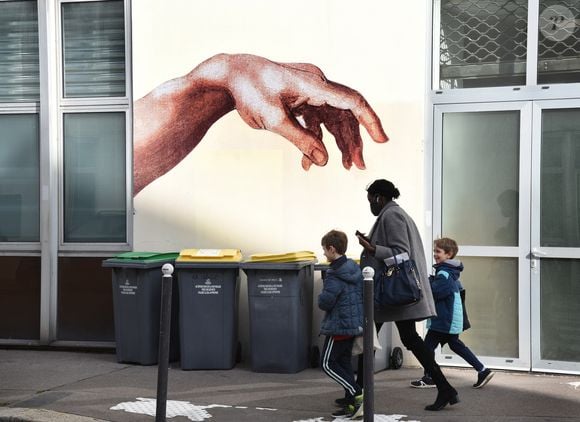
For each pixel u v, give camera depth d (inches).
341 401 260.2
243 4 355.6
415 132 336.2
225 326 328.8
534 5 332.8
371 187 268.7
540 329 328.5
